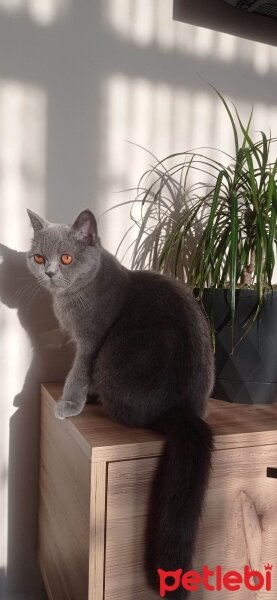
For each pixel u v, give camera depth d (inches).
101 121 44.3
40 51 41.9
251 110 50.1
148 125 46.2
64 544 34.1
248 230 40.5
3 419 43.8
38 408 44.6
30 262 34.9
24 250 42.9
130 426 31.7
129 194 45.9
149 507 28.5
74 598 31.0
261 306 36.4
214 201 38.2
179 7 46.5
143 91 45.7
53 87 42.5
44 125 42.5
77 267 33.3
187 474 27.2
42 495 42.5
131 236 46.2
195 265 42.6
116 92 44.7
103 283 34.2
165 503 27.2
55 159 43.1
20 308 43.4
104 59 44.0
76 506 30.6
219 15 48.3
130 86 45.2
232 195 39.2
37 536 45.3
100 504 27.4
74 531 31.1
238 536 31.1
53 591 37.6
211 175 48.6
